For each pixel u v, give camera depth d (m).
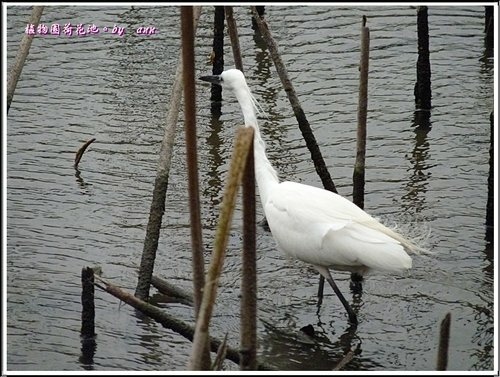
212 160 16.67
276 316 12.08
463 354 11.02
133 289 12.63
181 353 11.16
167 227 14.37
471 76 19.73
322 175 14.59
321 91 19.27
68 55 20.94
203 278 8.23
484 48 20.89
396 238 11.55
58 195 15.48
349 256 11.43
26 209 14.98
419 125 17.81
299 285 12.91
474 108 18.39
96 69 20.41
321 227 11.59
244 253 8.05
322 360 11.15
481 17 22.39
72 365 10.87
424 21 17.86
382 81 19.69
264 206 12.52
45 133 17.72
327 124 17.92
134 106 18.88
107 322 11.80
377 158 16.61
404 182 15.68
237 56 15.70
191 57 7.82
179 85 12.32
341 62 20.52
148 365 10.90
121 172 16.33
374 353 11.20
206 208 14.98
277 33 21.94
